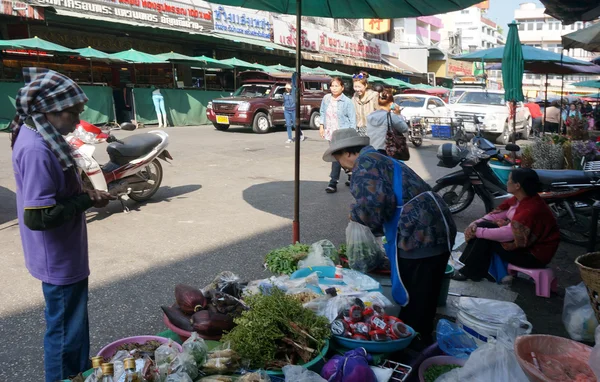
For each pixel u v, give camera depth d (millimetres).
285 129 18797
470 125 16641
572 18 6406
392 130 5527
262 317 2738
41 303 4020
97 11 17328
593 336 3477
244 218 6586
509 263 4438
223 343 2721
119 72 20094
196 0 21734
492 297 4262
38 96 2271
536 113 20266
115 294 4199
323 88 20641
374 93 7707
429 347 3135
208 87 23438
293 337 2760
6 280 4449
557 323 3846
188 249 5340
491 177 6586
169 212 6801
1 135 13570
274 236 5844
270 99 17344
